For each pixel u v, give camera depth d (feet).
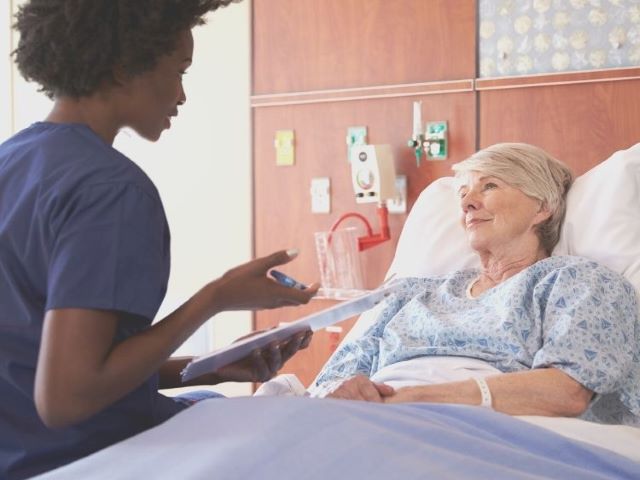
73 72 3.97
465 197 6.52
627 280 6.11
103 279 3.55
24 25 4.03
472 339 6.09
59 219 3.65
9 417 3.90
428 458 3.90
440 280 6.92
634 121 8.91
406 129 10.07
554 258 6.21
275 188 10.87
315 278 10.67
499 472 3.92
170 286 11.80
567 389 5.42
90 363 3.48
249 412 3.99
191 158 11.57
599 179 6.68
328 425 3.93
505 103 9.53
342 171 10.43
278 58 10.78
